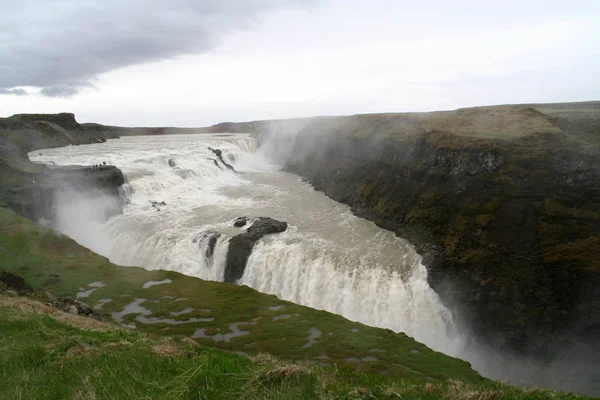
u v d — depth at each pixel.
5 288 18.42
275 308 22.34
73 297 22.91
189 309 21.89
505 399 9.09
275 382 8.35
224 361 9.66
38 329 11.76
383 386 9.44
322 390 8.13
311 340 18.64
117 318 20.62
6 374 8.23
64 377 8.22
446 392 9.33
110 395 7.46
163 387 7.74
